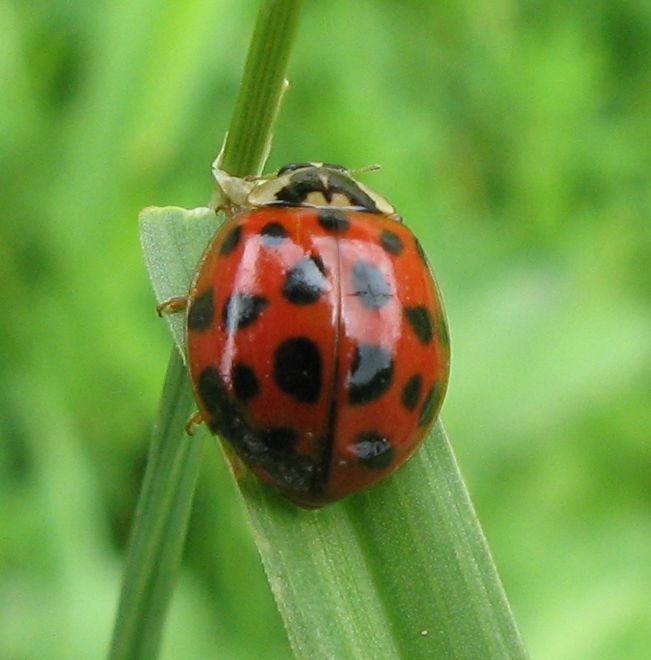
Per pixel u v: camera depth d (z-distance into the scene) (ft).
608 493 0.22
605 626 0.20
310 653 0.15
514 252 0.24
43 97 0.22
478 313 0.23
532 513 0.21
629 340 0.23
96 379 0.21
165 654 0.20
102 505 0.21
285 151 0.24
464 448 0.22
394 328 0.15
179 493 0.16
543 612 0.20
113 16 0.22
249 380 0.15
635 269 0.24
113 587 0.20
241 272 0.15
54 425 0.21
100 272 0.21
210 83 0.24
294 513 0.16
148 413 0.21
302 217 0.16
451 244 0.24
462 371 0.22
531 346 0.22
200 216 0.16
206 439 0.16
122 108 0.22
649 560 0.21
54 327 0.21
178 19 0.22
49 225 0.21
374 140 0.24
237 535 0.20
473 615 0.15
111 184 0.22
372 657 0.15
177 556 0.16
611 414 0.22
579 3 0.28
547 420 0.22
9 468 0.21
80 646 0.20
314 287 0.15
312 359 0.15
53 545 0.20
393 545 0.16
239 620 0.20
